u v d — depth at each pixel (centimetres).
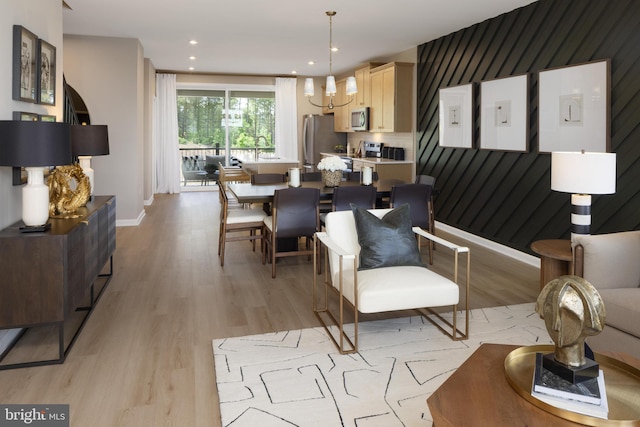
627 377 177
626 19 385
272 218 456
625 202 394
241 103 1105
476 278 448
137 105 686
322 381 253
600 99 408
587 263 279
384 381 254
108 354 286
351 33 638
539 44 479
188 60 880
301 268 483
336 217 343
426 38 663
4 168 302
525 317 347
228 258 520
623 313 252
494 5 496
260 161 952
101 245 375
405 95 737
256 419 218
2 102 298
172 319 344
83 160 425
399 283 289
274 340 306
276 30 617
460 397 164
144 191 886
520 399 163
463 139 607
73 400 235
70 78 661
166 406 231
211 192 1102
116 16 554
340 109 991
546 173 476
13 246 261
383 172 743
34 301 266
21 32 319
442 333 318
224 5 504
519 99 504
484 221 577
